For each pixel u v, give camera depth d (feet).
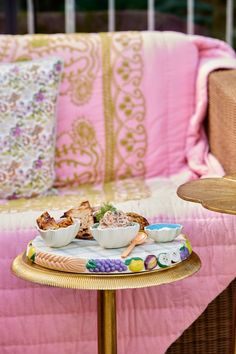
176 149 10.37
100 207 7.23
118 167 10.25
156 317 8.11
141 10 13.38
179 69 10.46
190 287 8.16
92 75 10.27
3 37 10.37
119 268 6.25
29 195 9.61
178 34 10.78
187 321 8.16
